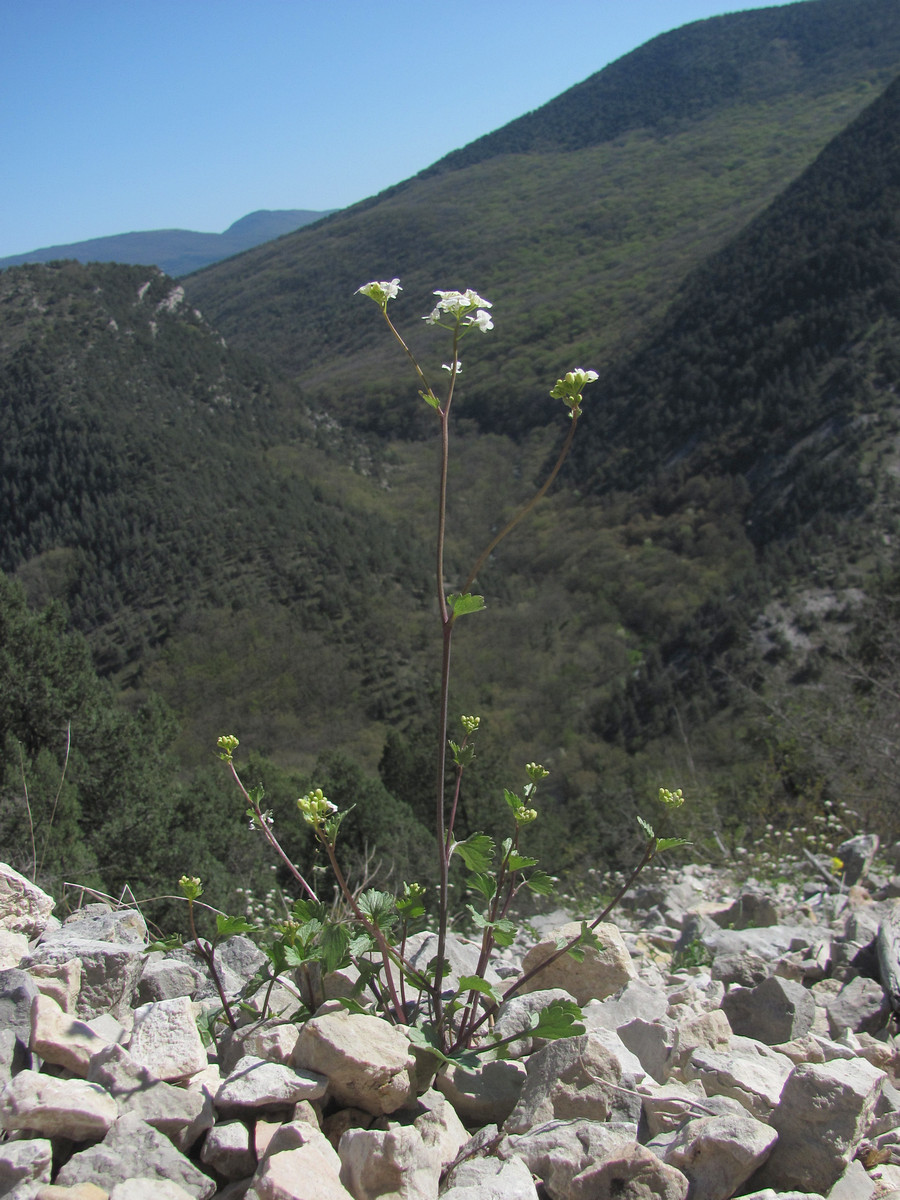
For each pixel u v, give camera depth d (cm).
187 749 4516
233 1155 154
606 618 6281
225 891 752
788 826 736
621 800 1519
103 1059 166
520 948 427
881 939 279
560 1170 157
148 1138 150
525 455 10044
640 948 401
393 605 6406
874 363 7031
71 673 1120
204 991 236
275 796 1315
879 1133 193
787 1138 169
